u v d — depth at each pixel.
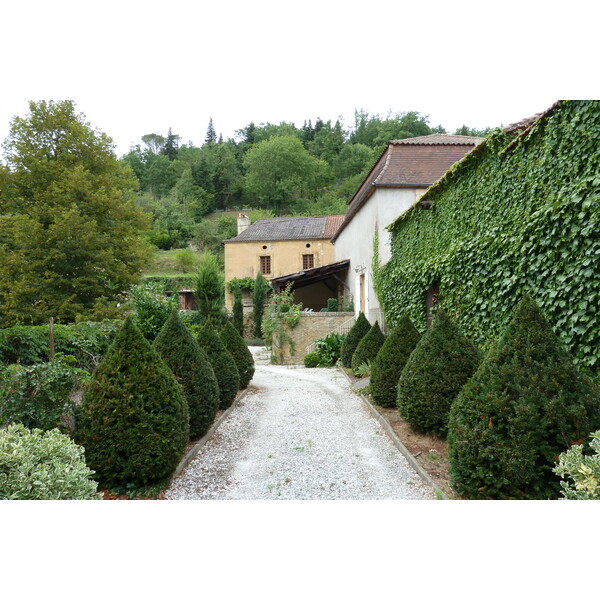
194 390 4.82
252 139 75.00
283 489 3.61
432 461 3.98
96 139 16.98
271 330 14.47
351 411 6.49
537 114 5.23
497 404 2.86
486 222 5.52
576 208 3.62
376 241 12.38
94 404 3.54
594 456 2.26
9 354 5.37
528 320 3.09
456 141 13.15
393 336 6.29
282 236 26.70
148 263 17.62
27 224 13.89
